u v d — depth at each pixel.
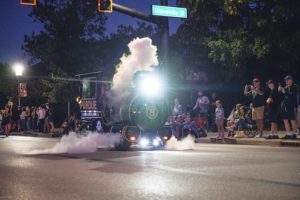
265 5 18.81
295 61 20.30
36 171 7.50
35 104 39.84
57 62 29.42
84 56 30.17
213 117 20.31
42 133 24.67
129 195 5.14
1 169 7.86
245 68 21.25
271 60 21.47
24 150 12.51
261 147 12.13
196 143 14.94
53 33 29.34
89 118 14.66
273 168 7.30
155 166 7.73
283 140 12.69
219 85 23.83
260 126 14.30
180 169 7.27
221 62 21.00
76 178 6.55
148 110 12.15
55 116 41.62
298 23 20.06
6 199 5.10
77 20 29.86
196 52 23.52
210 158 8.95
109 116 12.93
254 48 18.61
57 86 29.81
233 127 15.23
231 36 19.58
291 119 12.87
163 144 13.11
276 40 19.22
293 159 8.67
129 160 8.88
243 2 18.73
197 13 20.97
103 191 5.43
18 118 29.61
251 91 14.54
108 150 12.34
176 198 4.92
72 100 30.44
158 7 15.62
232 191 5.29
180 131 16.67
